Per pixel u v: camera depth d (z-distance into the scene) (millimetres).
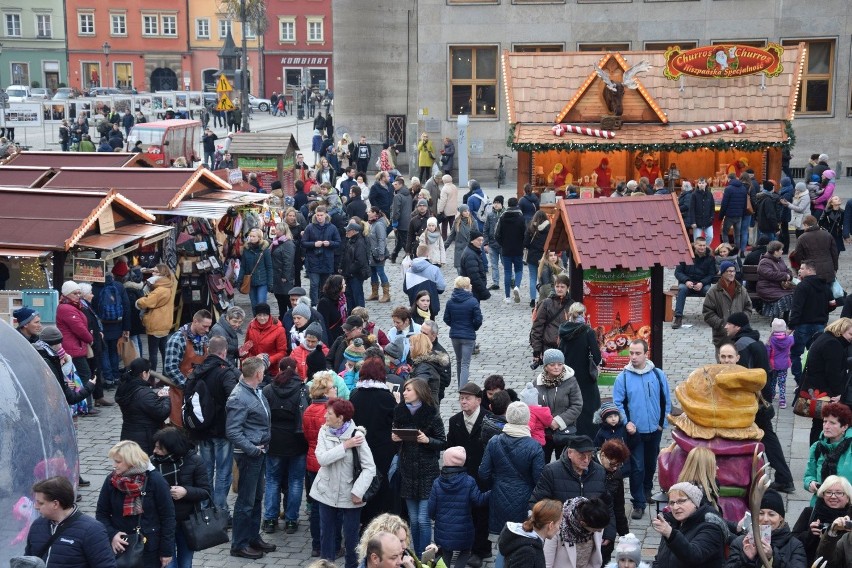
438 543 10438
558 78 30375
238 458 11383
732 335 12984
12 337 10344
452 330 16031
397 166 47062
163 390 12891
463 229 23281
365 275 20516
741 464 10156
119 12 94500
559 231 15102
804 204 26844
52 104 59125
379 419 11328
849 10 37406
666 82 30016
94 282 16656
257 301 20359
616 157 30062
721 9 38312
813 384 12664
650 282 15148
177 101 71000
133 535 9242
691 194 25672
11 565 7496
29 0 93562
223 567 11188
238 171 29344
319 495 10805
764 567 7855
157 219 19906
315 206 24516
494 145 40281
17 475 9789
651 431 11945
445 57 39875
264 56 95062
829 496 8914
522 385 16922
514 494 10172
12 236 16688
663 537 8438
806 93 38156
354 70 46688
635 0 38844
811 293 15672
